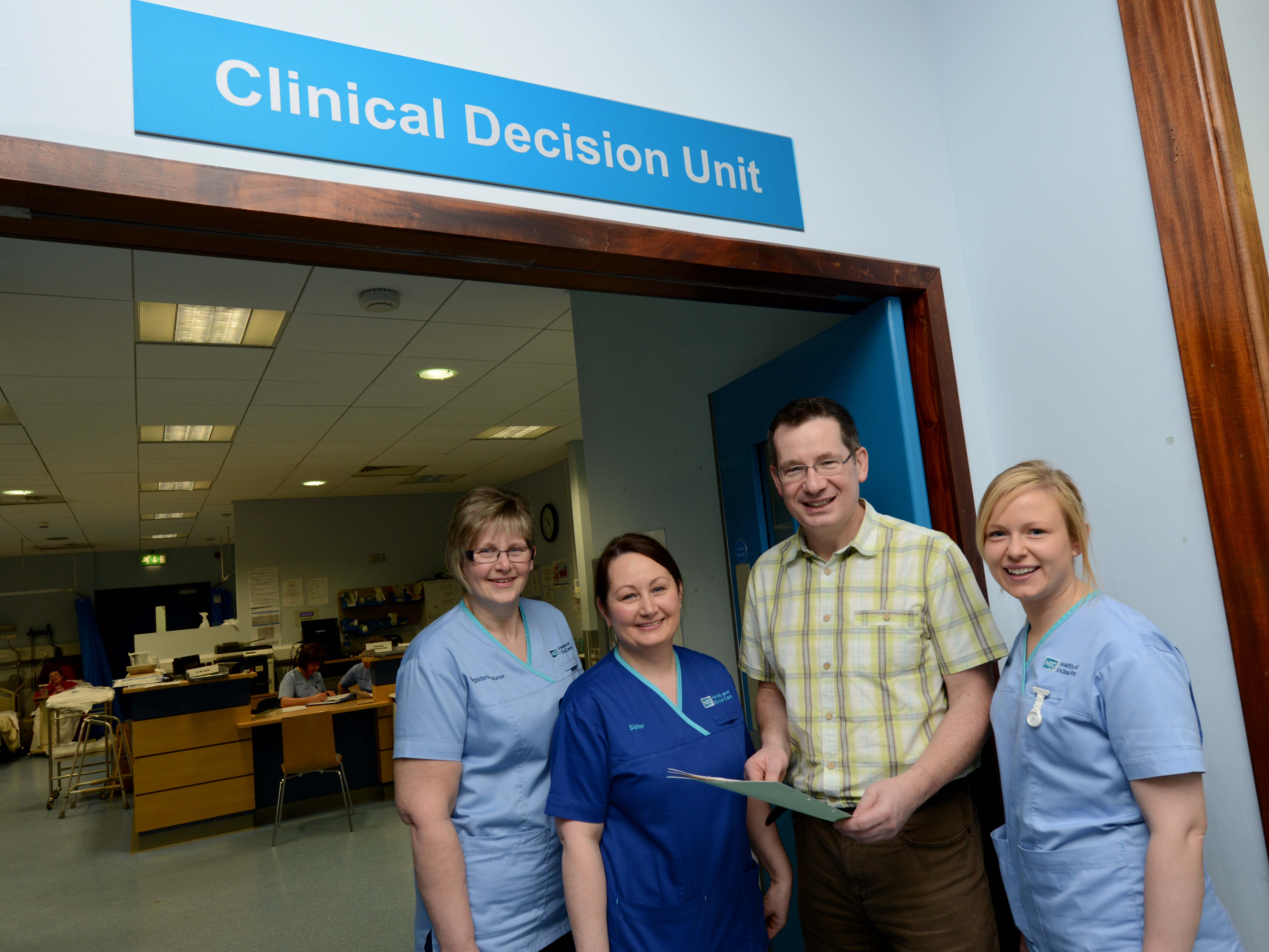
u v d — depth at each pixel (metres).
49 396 4.62
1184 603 1.53
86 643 12.45
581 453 7.61
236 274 3.20
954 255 1.97
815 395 2.06
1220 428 1.45
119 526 10.63
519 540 1.46
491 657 1.46
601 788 1.32
